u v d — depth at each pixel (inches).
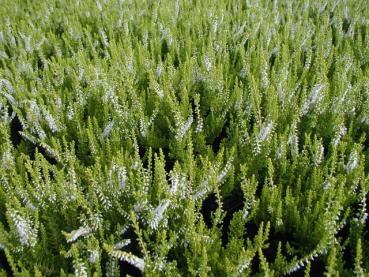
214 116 23.6
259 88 25.1
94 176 17.6
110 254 15.3
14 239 16.3
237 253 15.6
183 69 26.5
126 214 17.1
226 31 31.4
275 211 17.3
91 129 21.4
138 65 29.1
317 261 16.7
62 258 15.8
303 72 26.0
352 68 26.5
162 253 14.8
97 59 27.6
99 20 36.9
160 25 34.6
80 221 16.2
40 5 43.3
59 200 17.8
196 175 18.9
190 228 15.4
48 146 20.7
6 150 19.7
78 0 42.3
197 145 21.7
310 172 19.6
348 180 18.4
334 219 15.3
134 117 23.6
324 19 33.6
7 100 26.7
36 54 33.3
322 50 26.5
